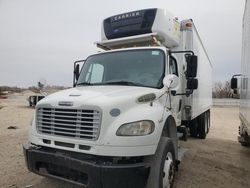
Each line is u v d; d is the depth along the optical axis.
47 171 4.18
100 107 3.80
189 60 5.77
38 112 4.40
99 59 5.96
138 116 3.93
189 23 7.30
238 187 5.31
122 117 3.87
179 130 6.88
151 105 4.37
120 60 5.68
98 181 3.59
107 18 7.02
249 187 5.34
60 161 3.91
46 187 4.90
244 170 6.48
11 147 7.96
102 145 3.70
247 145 9.38
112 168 3.55
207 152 8.19
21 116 16.89
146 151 3.81
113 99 3.98
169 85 4.92
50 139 4.14
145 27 6.28
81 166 3.70
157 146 4.04
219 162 7.09
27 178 5.36
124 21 6.62
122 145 3.69
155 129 3.99
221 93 46.09
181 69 6.86
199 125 10.58
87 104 3.88
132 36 6.36
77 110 3.94
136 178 3.66
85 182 3.79
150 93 4.50
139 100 4.24
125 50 5.82
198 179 5.67
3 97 43.31
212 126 15.96
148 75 5.24
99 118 3.77
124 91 4.48
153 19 6.23
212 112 28.52
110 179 3.56
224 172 6.24
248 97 5.82
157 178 3.98
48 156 4.04
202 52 10.05
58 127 4.10
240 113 8.91
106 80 5.52
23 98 43.50
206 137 11.36
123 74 5.43
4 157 6.85
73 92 4.57
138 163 3.78
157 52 5.48
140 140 3.78
